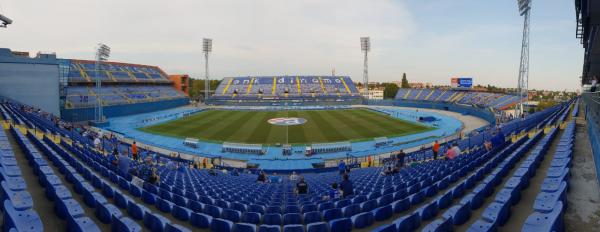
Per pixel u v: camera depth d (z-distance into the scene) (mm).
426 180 12773
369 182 16703
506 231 6730
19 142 18312
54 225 7730
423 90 103812
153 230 7777
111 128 53750
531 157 12008
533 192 9258
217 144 42219
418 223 7594
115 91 75812
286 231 7770
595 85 23547
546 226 4934
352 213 9859
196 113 75875
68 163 14078
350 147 38500
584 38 24328
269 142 43344
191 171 24656
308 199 13484
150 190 12445
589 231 6348
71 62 74188
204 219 8594
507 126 33781
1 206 7230
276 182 22094
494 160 13680
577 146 15094
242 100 99250
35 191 10289
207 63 100312
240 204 11164
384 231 6281
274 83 112812
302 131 51000
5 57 47875
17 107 40469
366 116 68750
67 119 59562
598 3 14633
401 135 47344
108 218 7922
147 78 91750
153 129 52781
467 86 103938
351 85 113250
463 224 7539
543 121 27734
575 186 9133
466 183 10672
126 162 16234
